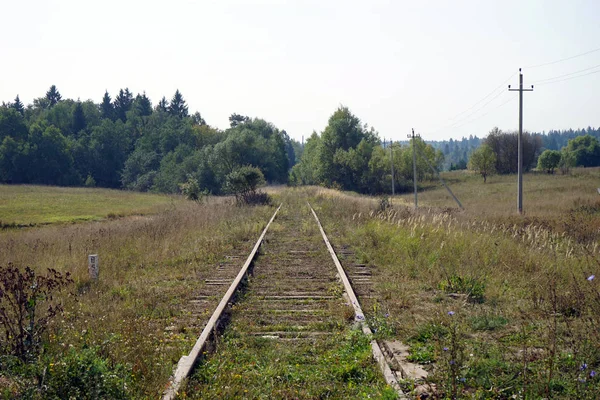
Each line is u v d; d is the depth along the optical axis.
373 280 10.64
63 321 6.50
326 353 6.19
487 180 74.94
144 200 51.81
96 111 116.75
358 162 67.06
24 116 116.12
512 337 6.67
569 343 6.13
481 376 5.26
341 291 9.45
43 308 7.40
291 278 10.99
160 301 8.88
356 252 14.49
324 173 72.06
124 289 9.59
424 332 6.73
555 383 5.07
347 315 7.64
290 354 6.13
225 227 19.97
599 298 7.09
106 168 93.06
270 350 6.28
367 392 5.01
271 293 9.55
